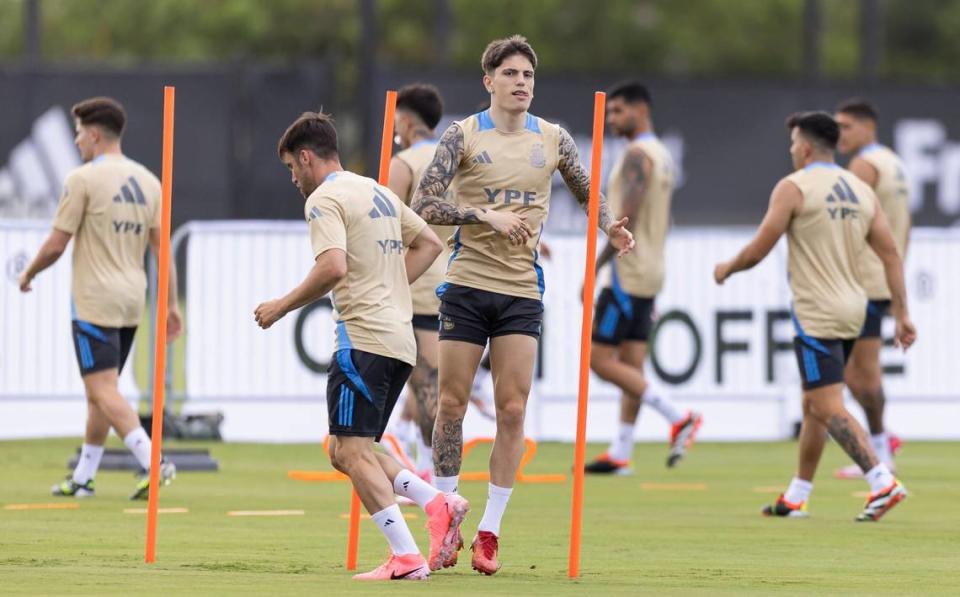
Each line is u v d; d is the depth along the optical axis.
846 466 49.66
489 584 23.58
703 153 82.94
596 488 41.97
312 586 22.84
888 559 27.70
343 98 154.12
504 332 26.23
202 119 86.12
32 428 53.38
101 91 85.75
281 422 54.94
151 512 25.84
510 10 165.50
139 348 59.25
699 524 33.41
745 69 172.38
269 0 159.25
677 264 57.12
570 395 57.06
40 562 25.88
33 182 85.38
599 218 26.58
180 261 58.94
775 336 57.78
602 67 169.00
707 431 58.00
